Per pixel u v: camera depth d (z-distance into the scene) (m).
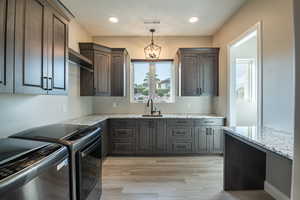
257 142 1.71
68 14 2.30
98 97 4.57
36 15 1.70
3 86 1.32
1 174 0.93
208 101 4.59
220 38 4.04
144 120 3.95
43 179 1.16
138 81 4.70
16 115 2.00
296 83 0.89
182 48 4.10
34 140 1.55
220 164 3.45
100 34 4.41
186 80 4.16
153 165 3.41
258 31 2.57
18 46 1.47
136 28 4.03
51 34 1.95
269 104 2.36
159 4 2.98
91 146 1.93
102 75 3.96
